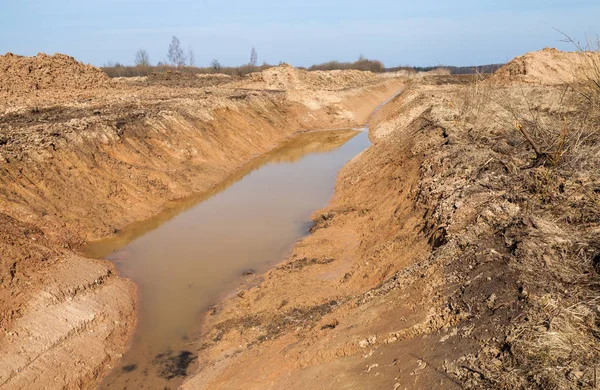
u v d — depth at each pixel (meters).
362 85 59.12
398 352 5.95
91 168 16.62
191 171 20.66
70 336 8.95
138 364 8.63
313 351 7.13
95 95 31.39
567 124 10.23
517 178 9.15
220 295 10.97
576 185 7.75
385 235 11.76
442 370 5.12
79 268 11.27
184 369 8.44
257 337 8.93
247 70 81.75
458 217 8.69
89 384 8.11
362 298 8.40
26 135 16.52
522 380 4.47
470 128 14.95
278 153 28.31
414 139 17.02
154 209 16.86
